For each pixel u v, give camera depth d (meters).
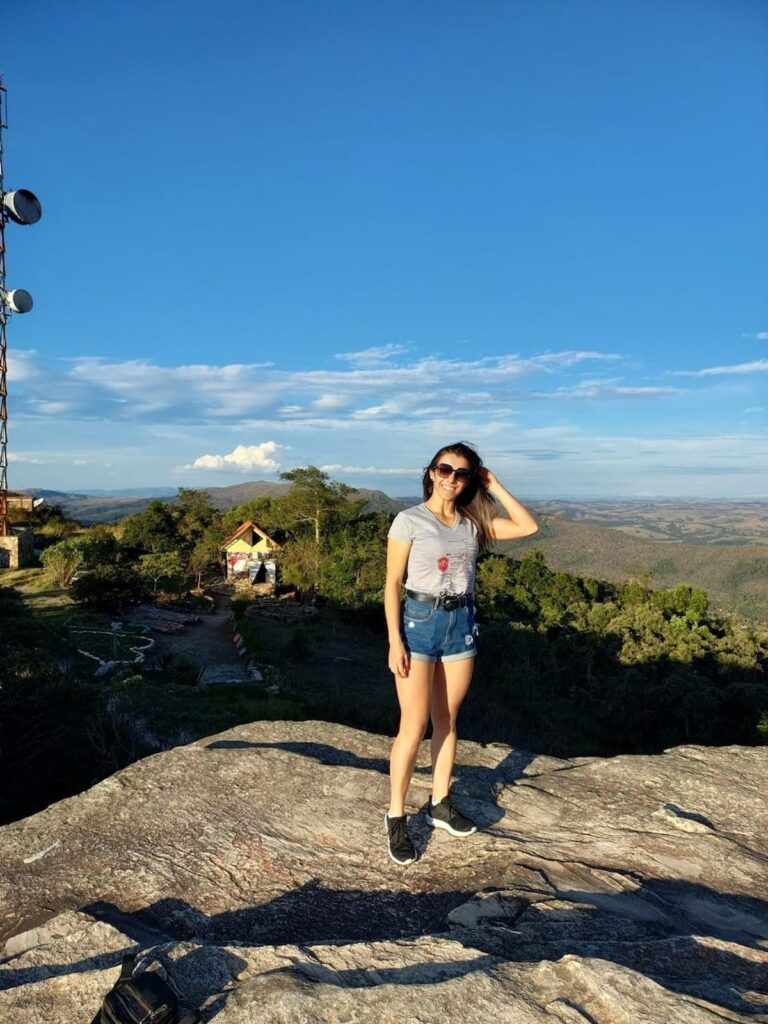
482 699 35.69
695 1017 1.84
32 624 22.53
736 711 41.16
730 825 3.75
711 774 4.38
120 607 35.47
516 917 2.72
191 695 22.52
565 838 3.49
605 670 49.72
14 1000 2.04
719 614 66.88
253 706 21.56
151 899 2.93
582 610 62.12
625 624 54.53
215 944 2.32
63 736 13.19
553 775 4.31
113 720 14.41
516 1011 1.85
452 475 3.18
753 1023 1.84
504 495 3.40
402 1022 1.80
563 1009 1.86
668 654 49.25
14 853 3.28
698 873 3.22
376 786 3.90
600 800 3.95
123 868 3.13
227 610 43.53
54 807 3.69
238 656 31.27
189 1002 1.97
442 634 3.23
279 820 3.55
